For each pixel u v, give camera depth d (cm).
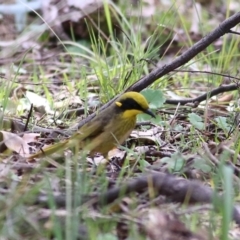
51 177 849
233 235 755
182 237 734
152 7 1983
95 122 955
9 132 1045
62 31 1800
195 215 774
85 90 1254
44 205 777
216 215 773
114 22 1767
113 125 952
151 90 1138
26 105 1272
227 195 697
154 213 764
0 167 905
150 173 844
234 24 1111
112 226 754
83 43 1775
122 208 778
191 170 923
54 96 1369
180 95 1410
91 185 833
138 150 1052
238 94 1285
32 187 798
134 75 1262
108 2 1600
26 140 1048
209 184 895
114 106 965
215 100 1324
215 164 923
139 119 1127
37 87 1427
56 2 1928
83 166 853
